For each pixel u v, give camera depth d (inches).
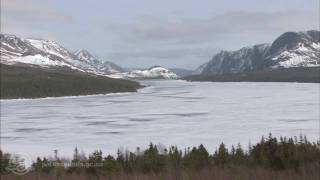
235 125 2940.5
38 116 4047.7
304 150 607.8
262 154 631.2
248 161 654.5
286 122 3029.0
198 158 693.9
